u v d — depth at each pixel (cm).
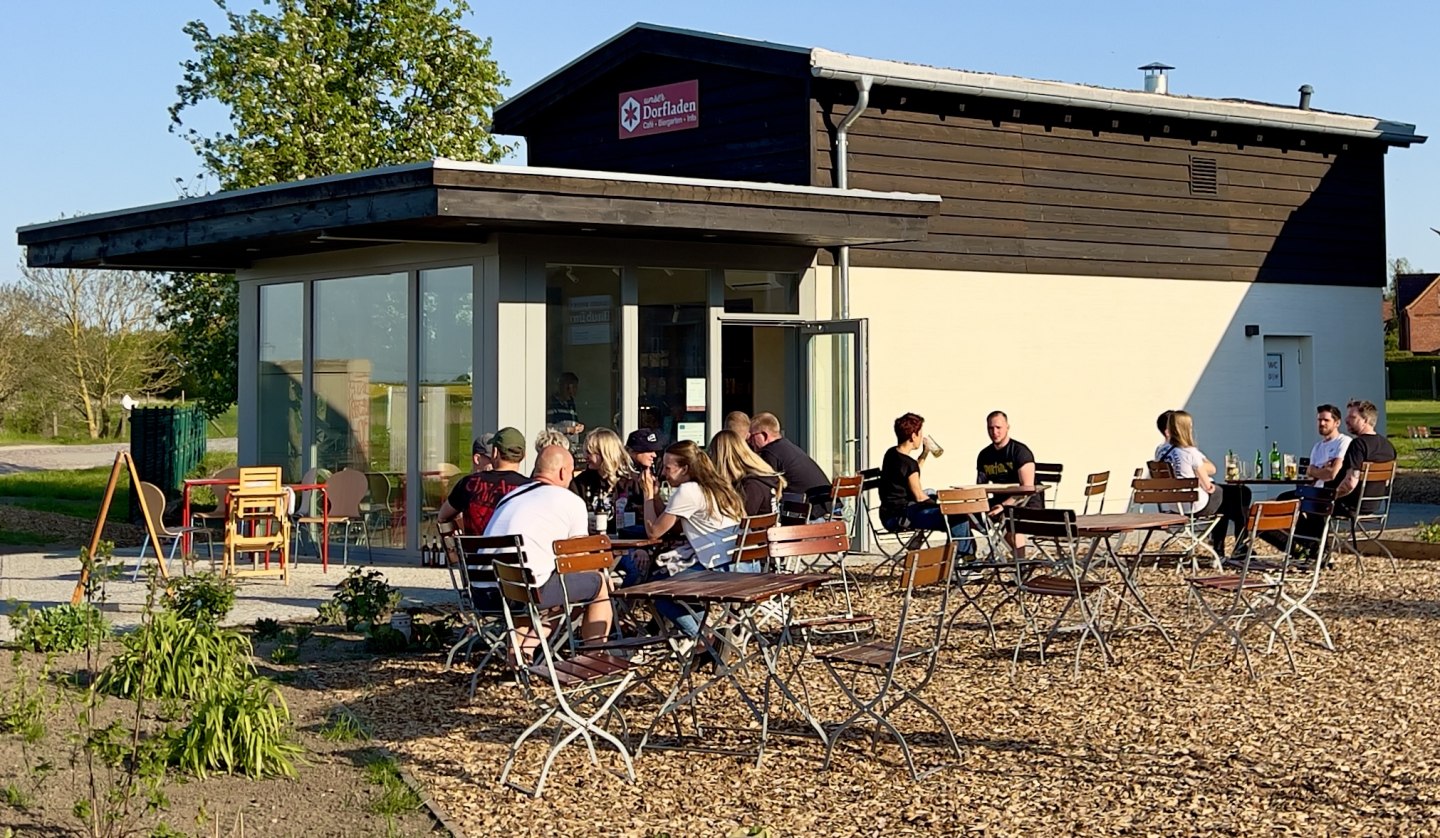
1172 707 754
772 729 730
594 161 1667
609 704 660
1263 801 587
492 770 659
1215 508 1250
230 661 748
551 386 1315
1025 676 837
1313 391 1895
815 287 1465
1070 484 1653
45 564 1460
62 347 4428
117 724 606
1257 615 952
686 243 1381
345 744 700
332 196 1168
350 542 1469
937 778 636
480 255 1305
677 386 1385
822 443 1444
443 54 2472
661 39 1562
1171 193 1744
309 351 1501
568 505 811
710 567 827
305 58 2347
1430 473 2331
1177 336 1748
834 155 1462
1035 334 1623
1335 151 1912
